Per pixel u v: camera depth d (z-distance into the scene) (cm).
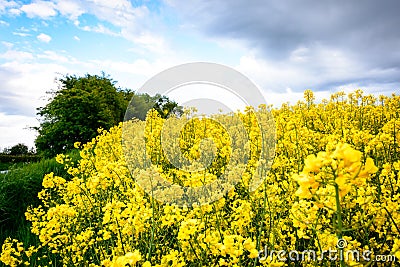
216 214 331
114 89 2364
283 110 888
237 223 313
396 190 367
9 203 705
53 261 473
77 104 1870
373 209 284
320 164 160
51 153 1800
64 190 553
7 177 798
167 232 360
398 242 228
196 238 282
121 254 323
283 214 367
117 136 717
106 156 671
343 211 271
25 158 2327
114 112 2130
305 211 266
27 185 775
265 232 350
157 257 323
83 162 646
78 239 382
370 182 385
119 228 337
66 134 1795
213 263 280
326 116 828
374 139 432
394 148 474
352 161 154
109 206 331
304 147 491
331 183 163
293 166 465
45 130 1889
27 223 643
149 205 337
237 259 238
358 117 793
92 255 404
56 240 433
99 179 413
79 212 445
